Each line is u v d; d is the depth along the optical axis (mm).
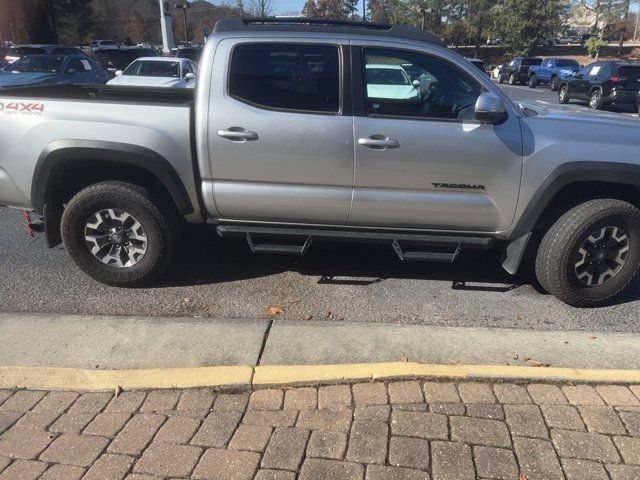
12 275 4441
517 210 3908
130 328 3566
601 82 18391
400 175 3846
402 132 3762
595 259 3922
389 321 3807
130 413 2764
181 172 3914
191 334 3498
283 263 4781
